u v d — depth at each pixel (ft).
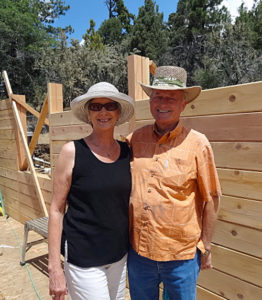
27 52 70.28
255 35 59.47
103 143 5.58
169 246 5.17
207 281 7.56
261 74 52.70
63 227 5.44
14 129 17.26
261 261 6.36
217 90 6.84
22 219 17.71
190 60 73.67
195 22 75.56
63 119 12.39
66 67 65.36
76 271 5.24
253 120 6.22
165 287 5.65
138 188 5.49
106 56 73.10
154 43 81.66
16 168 17.52
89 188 5.12
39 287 10.56
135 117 9.22
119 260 5.55
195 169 5.24
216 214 5.50
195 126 7.43
